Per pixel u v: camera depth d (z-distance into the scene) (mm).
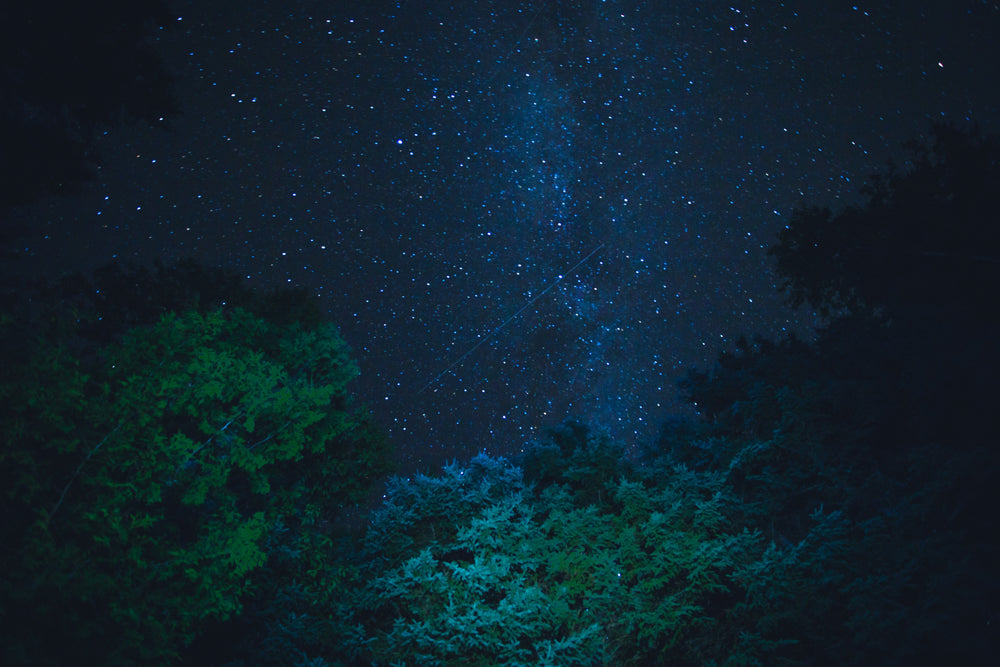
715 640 12312
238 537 8703
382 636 11836
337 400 11844
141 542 8016
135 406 8141
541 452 15023
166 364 8672
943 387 13344
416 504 13031
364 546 12945
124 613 7410
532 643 11758
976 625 11102
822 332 16984
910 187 14883
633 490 13148
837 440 14734
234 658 11008
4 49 10469
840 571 12117
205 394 8945
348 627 11539
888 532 12492
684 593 12039
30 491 7324
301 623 11211
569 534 12445
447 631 11375
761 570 11961
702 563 12039
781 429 14883
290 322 11953
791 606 11812
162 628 7695
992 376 12531
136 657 7555
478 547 12422
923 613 10914
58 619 7062
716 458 15562
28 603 6895
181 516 10070
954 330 13391
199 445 9047
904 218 14797
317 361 11414
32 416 7457
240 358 10055
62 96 11055
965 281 14094
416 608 11930
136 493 8203
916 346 13664
